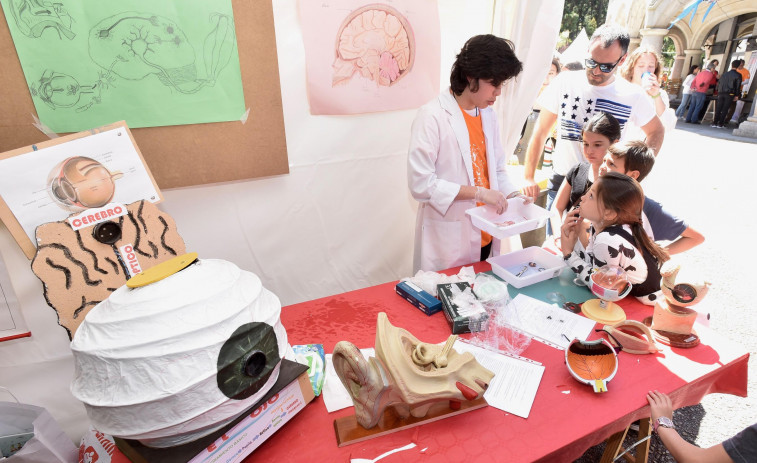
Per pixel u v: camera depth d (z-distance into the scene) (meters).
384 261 2.51
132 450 0.89
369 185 2.29
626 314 1.50
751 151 6.86
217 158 1.79
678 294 1.30
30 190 1.09
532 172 2.76
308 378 1.08
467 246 2.08
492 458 0.94
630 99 2.24
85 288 1.07
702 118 9.39
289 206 2.11
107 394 0.79
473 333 1.39
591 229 1.69
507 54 1.63
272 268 2.17
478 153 2.04
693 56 11.38
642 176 1.82
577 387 1.16
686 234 1.88
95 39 1.44
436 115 1.88
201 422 0.84
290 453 0.97
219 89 1.69
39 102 1.43
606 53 2.14
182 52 1.58
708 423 2.01
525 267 1.85
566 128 2.48
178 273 0.91
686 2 6.03
